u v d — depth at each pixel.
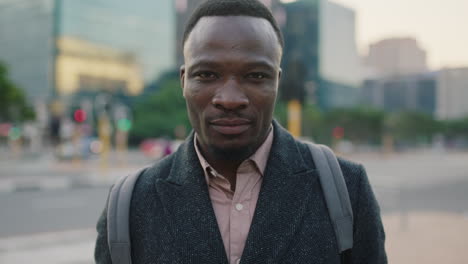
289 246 1.16
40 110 42.12
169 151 13.13
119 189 1.36
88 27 53.69
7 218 8.62
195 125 1.18
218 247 1.15
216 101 1.10
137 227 1.29
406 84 98.31
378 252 1.30
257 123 1.14
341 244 1.22
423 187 14.59
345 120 52.72
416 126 59.03
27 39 54.97
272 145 1.29
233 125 1.12
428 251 5.63
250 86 1.11
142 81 58.69
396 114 60.44
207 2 1.16
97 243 1.39
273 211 1.18
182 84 1.27
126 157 33.66
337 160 1.35
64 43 51.78
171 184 1.27
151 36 59.91
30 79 54.56
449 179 17.70
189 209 1.21
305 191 1.23
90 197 11.67
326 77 77.00
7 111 32.94
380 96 100.94
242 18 1.12
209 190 1.25
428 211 9.48
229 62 1.09
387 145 55.00
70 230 7.51
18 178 16.39
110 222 1.30
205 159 1.26
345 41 83.00
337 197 1.25
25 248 6.20
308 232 1.19
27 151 41.44
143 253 1.25
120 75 56.25
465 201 11.30
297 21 76.44
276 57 1.15
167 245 1.19
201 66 1.12
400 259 5.25
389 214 8.98
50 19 51.91
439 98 94.00
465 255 5.41
